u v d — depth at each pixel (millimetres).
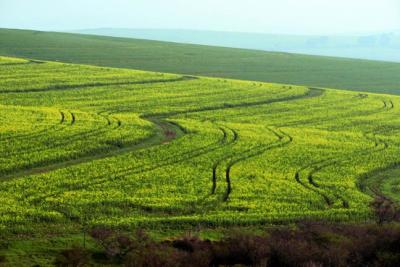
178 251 46406
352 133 103812
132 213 58969
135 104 114250
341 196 68438
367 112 125188
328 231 52969
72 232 52406
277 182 72000
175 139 90562
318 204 65062
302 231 52875
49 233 51812
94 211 58250
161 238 52375
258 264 44531
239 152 84812
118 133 89438
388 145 96500
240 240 47719
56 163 74625
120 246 47250
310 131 102812
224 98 127000
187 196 64688
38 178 67062
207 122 104062
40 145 79500
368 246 48500
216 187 68500
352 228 55094
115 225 54281
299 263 45188
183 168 75250
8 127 87250
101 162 75625
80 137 85250
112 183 67375
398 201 69125
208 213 60250
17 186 63438
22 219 53875
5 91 115375
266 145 90438
